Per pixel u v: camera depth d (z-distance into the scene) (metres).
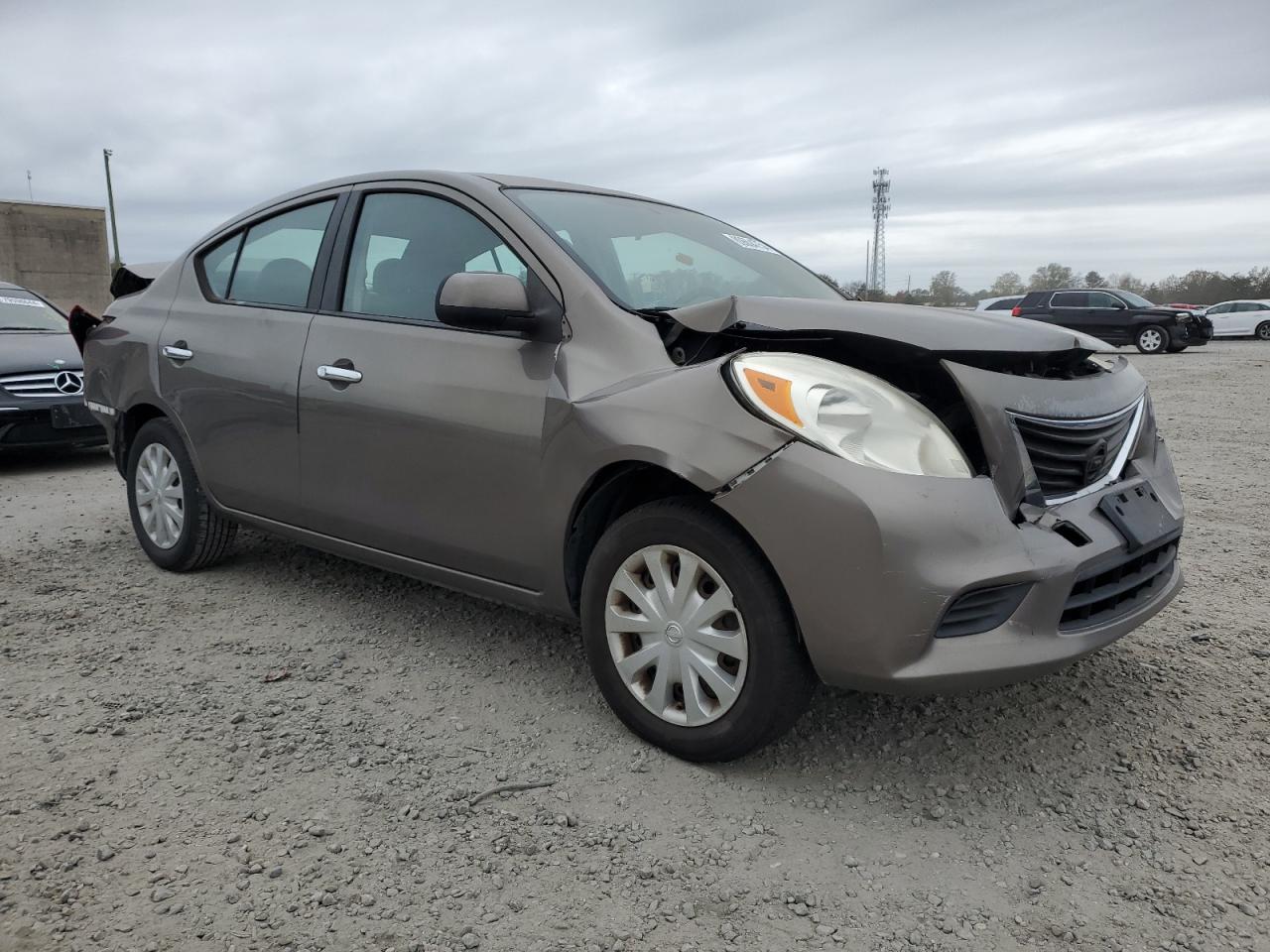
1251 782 2.47
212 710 2.85
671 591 2.48
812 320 2.45
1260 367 18.03
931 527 2.13
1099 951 1.85
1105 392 2.60
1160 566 2.59
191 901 1.96
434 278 3.14
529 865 2.11
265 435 3.54
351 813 2.30
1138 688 3.03
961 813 2.33
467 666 3.19
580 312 2.72
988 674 2.18
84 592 3.95
